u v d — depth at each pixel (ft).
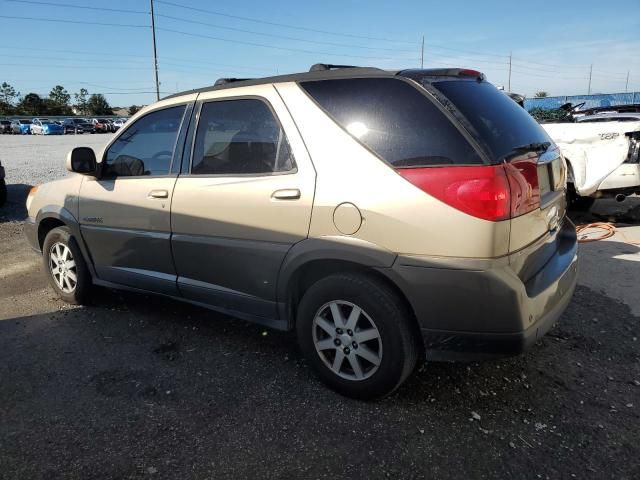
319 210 9.36
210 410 9.63
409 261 8.53
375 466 8.06
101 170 13.64
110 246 13.47
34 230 15.75
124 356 11.85
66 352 12.11
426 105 8.77
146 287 13.03
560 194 10.78
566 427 8.96
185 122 11.91
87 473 8.06
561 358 11.34
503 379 10.49
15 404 9.96
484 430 8.89
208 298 11.69
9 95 337.31
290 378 10.70
